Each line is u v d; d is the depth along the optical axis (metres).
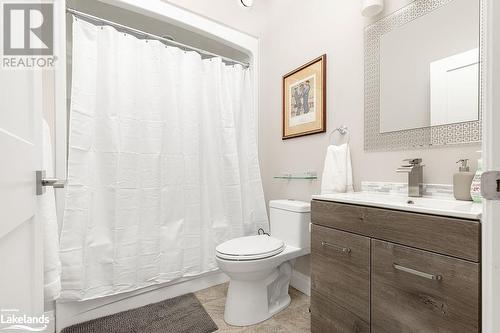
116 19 2.09
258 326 1.51
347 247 1.17
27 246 0.68
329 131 1.79
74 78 1.53
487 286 0.52
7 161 0.54
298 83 2.02
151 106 1.79
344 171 1.60
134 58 1.74
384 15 1.49
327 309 1.25
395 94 1.43
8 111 0.58
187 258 1.90
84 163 1.55
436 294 0.86
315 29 1.90
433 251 0.88
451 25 1.23
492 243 0.50
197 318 1.60
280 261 1.59
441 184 1.24
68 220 1.48
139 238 1.71
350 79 1.66
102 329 1.47
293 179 2.08
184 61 1.95
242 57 2.52
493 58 0.49
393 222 0.99
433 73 1.28
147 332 1.45
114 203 1.63
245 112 2.31
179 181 1.88
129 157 1.69
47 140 0.95
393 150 1.43
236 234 2.12
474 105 1.15
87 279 1.54
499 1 0.49
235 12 2.24
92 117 1.59
